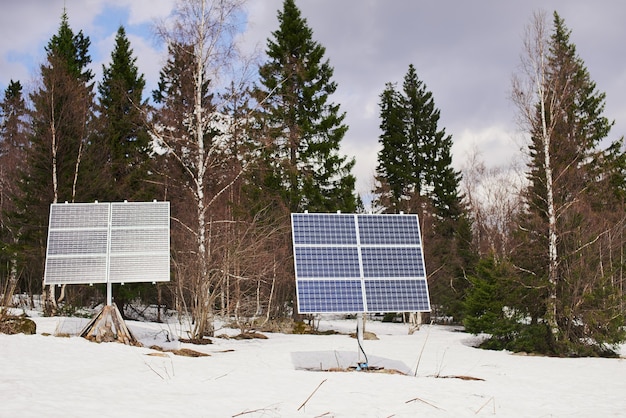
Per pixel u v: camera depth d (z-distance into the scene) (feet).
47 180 94.17
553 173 77.05
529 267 73.61
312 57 106.83
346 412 31.30
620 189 120.16
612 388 44.01
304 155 102.47
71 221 55.52
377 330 109.91
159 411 28.91
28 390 31.30
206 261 70.08
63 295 95.45
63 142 95.61
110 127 112.27
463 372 51.62
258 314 102.58
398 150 147.33
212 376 40.52
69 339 50.70
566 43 113.70
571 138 81.92
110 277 53.11
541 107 75.20
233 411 30.09
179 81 85.81
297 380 40.55
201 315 68.18
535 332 70.08
